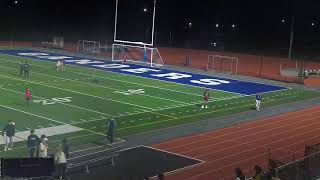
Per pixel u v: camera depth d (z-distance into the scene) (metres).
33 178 15.23
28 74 42.00
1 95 33.00
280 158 22.06
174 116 29.66
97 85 39.19
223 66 56.69
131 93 36.41
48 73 44.28
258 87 42.78
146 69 50.41
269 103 35.69
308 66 60.03
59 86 37.81
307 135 26.56
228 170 20.19
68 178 17.48
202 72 50.31
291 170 15.01
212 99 35.78
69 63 52.12
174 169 20.08
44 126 25.61
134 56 59.50
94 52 63.00
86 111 29.64
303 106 35.19
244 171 19.91
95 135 24.47
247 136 25.81
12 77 40.91
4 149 21.25
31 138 19.38
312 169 16.00
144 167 20.12
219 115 30.66
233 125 28.14
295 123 29.47
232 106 33.72
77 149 21.88
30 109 29.27
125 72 47.53
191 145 23.62
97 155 21.22
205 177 19.22
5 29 82.56
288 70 52.97
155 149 22.69
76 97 33.78
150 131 25.84
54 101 32.00
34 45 69.50
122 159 21.06
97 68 49.38
